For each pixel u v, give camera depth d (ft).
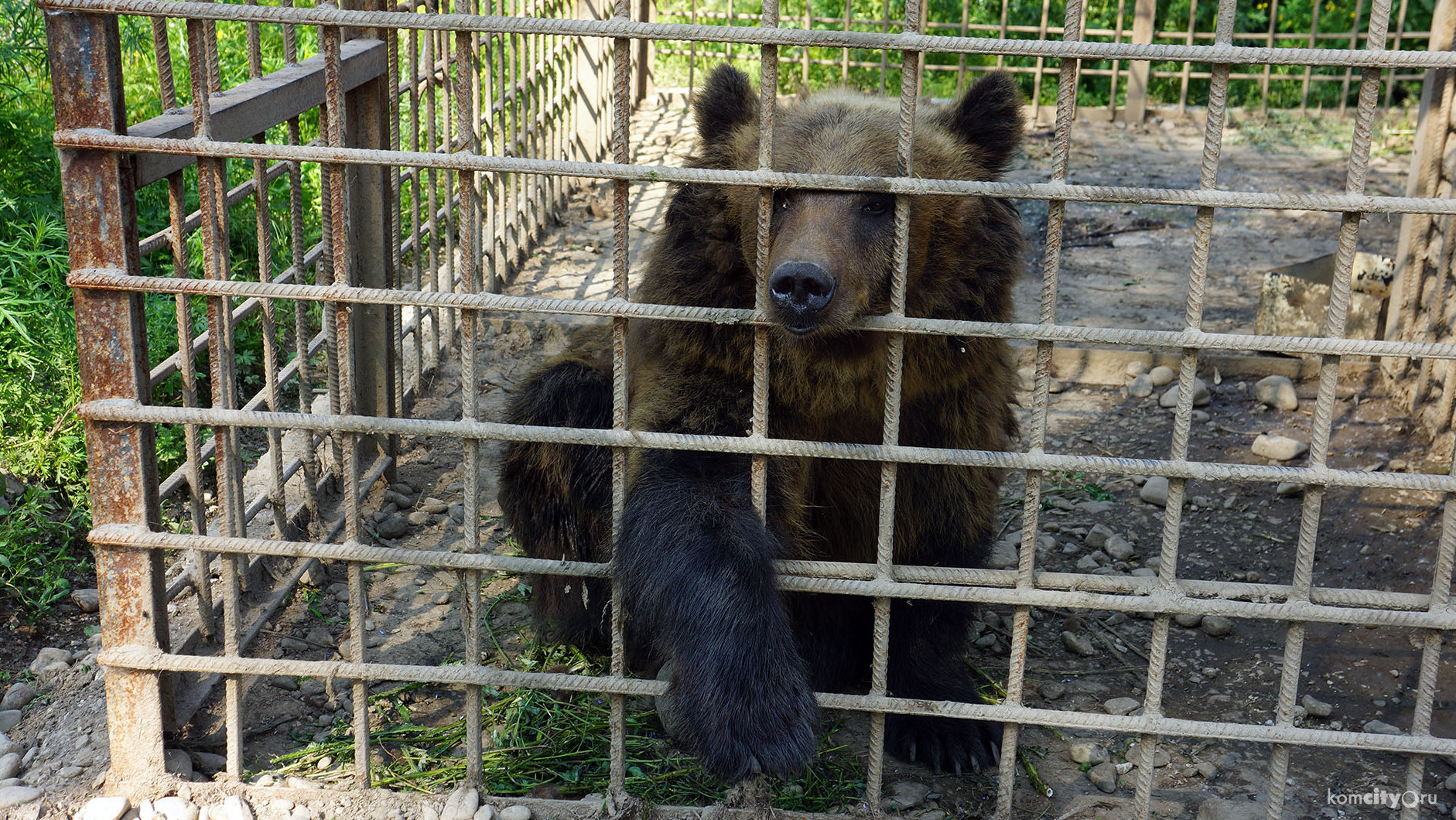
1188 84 45.52
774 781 11.93
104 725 11.81
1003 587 10.11
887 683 13.60
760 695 10.25
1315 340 9.05
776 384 12.53
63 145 9.29
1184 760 12.36
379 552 10.18
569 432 9.96
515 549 16.55
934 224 12.39
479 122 24.27
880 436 13.23
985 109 13.17
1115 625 15.34
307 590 15.10
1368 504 17.37
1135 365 22.49
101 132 9.34
